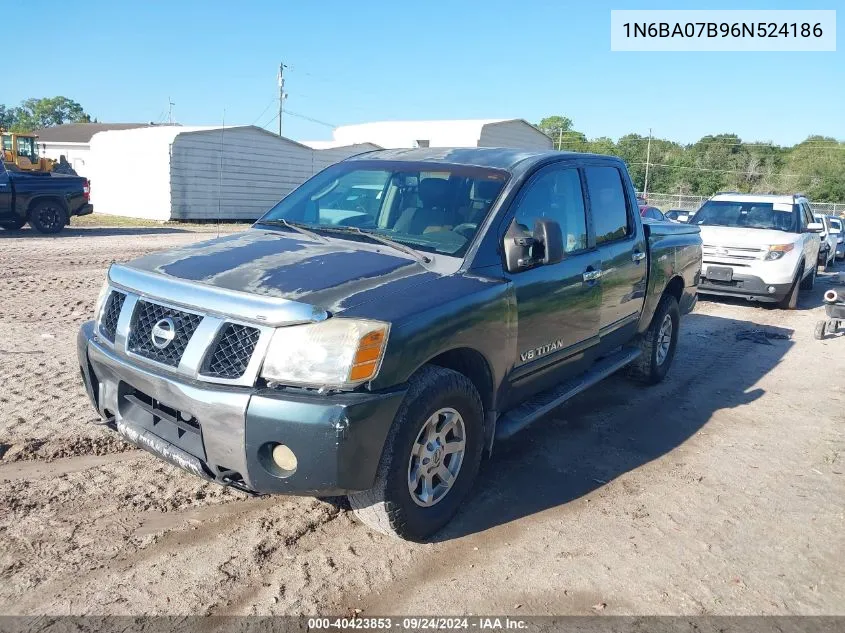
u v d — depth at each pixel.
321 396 3.04
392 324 3.18
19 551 3.32
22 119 114.69
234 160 26.48
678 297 6.91
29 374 5.76
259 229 4.56
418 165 4.65
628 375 6.70
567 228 4.77
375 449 3.16
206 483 4.15
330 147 31.27
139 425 3.51
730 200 12.82
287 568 3.36
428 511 3.62
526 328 4.16
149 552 3.40
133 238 17.83
